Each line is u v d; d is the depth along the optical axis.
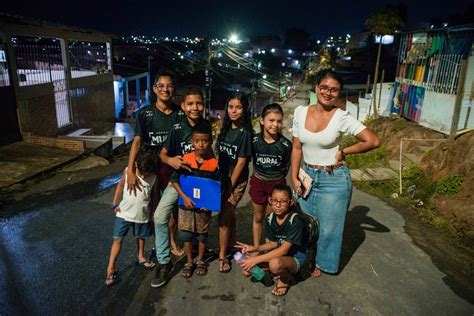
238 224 5.32
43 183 7.54
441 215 5.81
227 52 53.34
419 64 10.82
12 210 5.91
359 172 8.35
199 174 3.33
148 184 3.54
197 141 3.19
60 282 3.72
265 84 46.06
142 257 3.97
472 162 6.25
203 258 3.83
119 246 3.61
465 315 3.37
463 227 5.20
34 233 4.96
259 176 3.65
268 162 3.54
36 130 11.56
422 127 10.31
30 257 4.27
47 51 12.74
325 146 3.28
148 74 26.61
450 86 9.30
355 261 4.24
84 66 16.66
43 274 3.88
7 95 10.20
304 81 49.94
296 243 3.17
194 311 3.29
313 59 58.56
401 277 3.95
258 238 4.04
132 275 3.83
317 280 3.79
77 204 6.20
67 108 13.90
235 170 3.46
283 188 3.11
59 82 13.20
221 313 3.26
